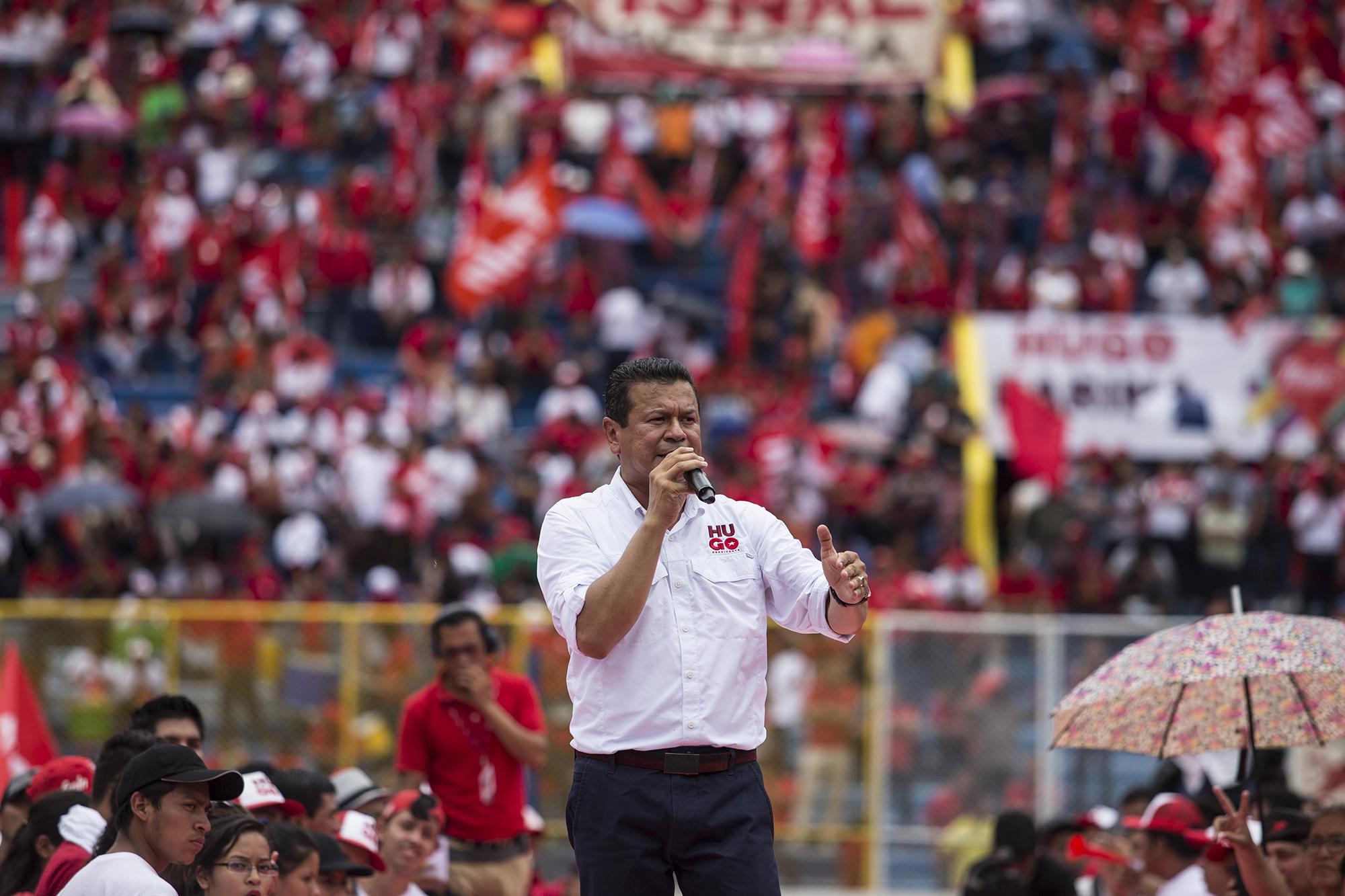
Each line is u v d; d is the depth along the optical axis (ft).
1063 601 205.36
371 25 327.67
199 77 335.06
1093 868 110.01
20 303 270.05
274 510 223.10
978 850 172.76
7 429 226.79
